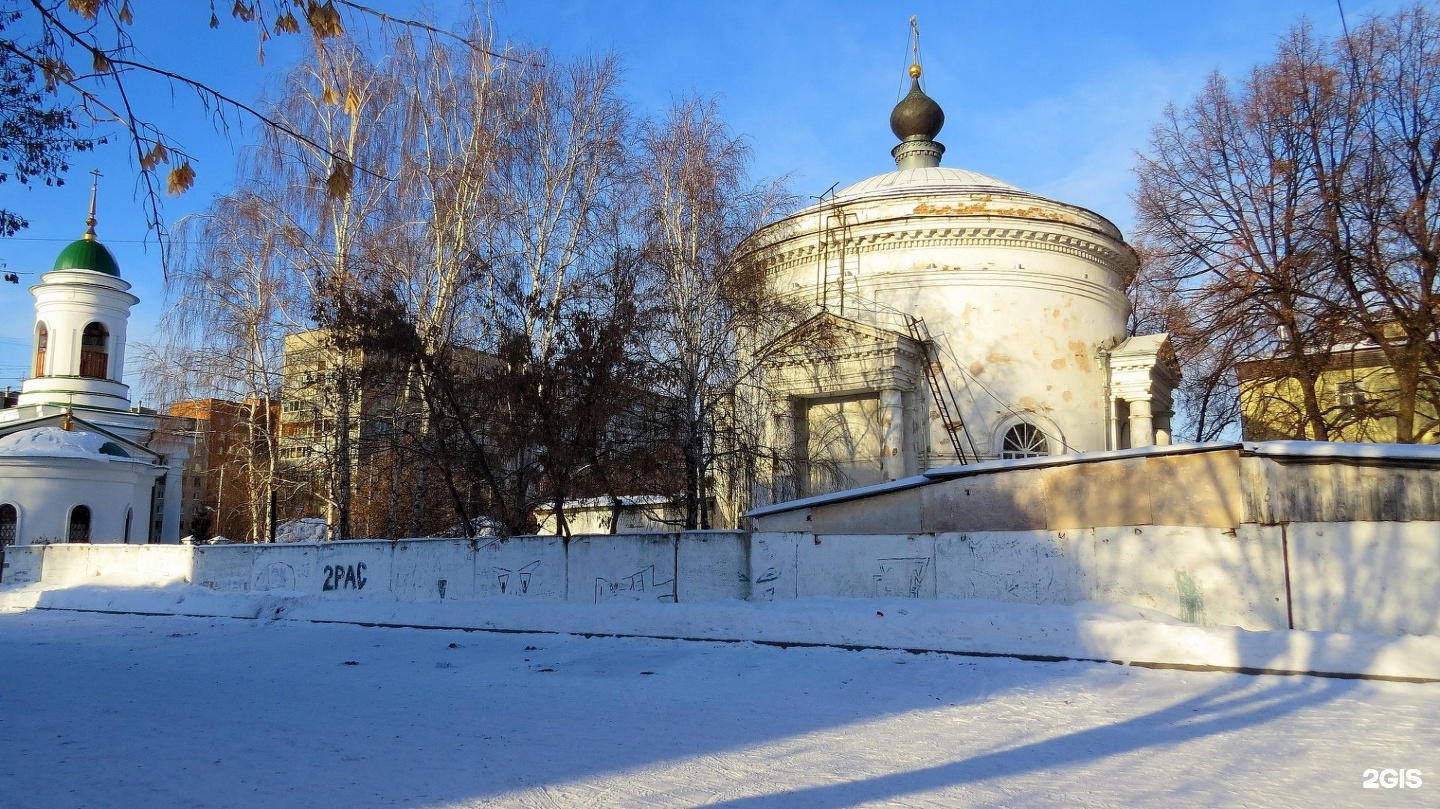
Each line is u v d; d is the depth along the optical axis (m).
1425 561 12.26
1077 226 26.55
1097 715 9.81
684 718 9.77
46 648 17.19
